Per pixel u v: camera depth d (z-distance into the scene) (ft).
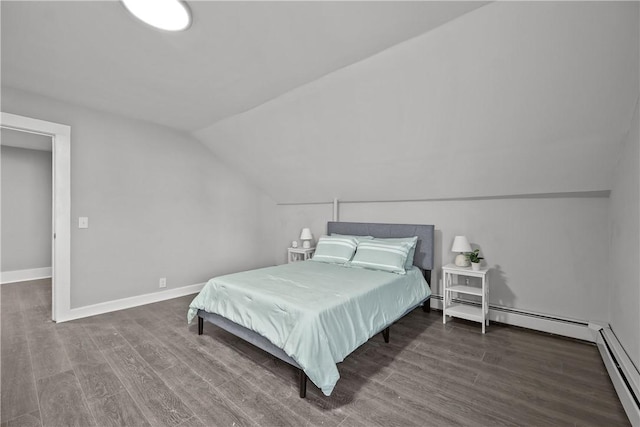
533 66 6.32
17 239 16.24
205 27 6.14
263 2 5.39
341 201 14.52
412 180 11.10
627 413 5.41
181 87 8.96
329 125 10.09
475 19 5.82
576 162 7.94
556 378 6.67
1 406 5.63
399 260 10.19
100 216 10.92
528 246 9.74
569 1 5.12
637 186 6.05
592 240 8.71
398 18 5.87
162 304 12.00
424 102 8.07
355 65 7.62
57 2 5.44
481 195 10.42
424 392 6.15
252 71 7.98
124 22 6.01
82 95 9.55
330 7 5.53
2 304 11.81
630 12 5.00
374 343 8.52
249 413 5.49
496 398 5.95
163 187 12.74
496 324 10.03
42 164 17.03
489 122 7.89
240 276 9.21
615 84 6.04
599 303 8.62
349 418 5.37
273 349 6.66
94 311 10.71
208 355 7.72
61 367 7.05
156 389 6.21
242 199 15.89
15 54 7.21
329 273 9.73
